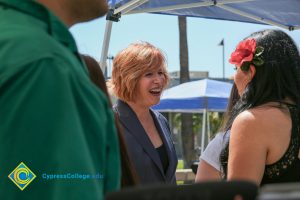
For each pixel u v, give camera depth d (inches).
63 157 33.9
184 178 291.1
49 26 39.8
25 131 33.4
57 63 35.4
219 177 91.9
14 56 34.6
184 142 617.6
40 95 33.8
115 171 41.4
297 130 69.4
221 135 93.1
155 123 107.3
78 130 35.4
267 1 184.1
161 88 106.4
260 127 68.0
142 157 96.1
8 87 33.8
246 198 20.3
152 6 173.3
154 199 19.1
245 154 67.6
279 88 72.2
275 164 68.0
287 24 210.8
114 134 42.4
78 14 48.3
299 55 76.4
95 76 59.7
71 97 35.4
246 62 74.3
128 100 103.7
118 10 151.4
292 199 17.9
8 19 38.1
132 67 102.9
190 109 326.0
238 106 80.8
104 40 152.1
